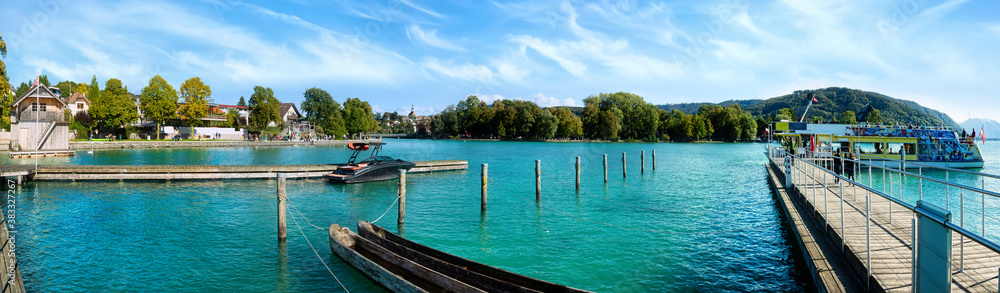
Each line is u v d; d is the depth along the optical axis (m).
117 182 27.84
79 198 22.69
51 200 22.05
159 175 28.47
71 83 114.38
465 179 32.66
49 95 48.91
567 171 40.31
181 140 78.06
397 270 11.31
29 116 47.72
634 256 14.03
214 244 14.88
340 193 25.55
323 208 21.30
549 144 116.56
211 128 91.69
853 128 38.41
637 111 136.12
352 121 121.44
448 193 26.14
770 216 19.75
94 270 12.47
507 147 97.31
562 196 25.33
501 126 133.88
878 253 9.70
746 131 133.88
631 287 11.52
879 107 192.00
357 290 11.17
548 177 34.94
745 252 14.32
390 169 30.61
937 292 5.85
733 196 25.59
